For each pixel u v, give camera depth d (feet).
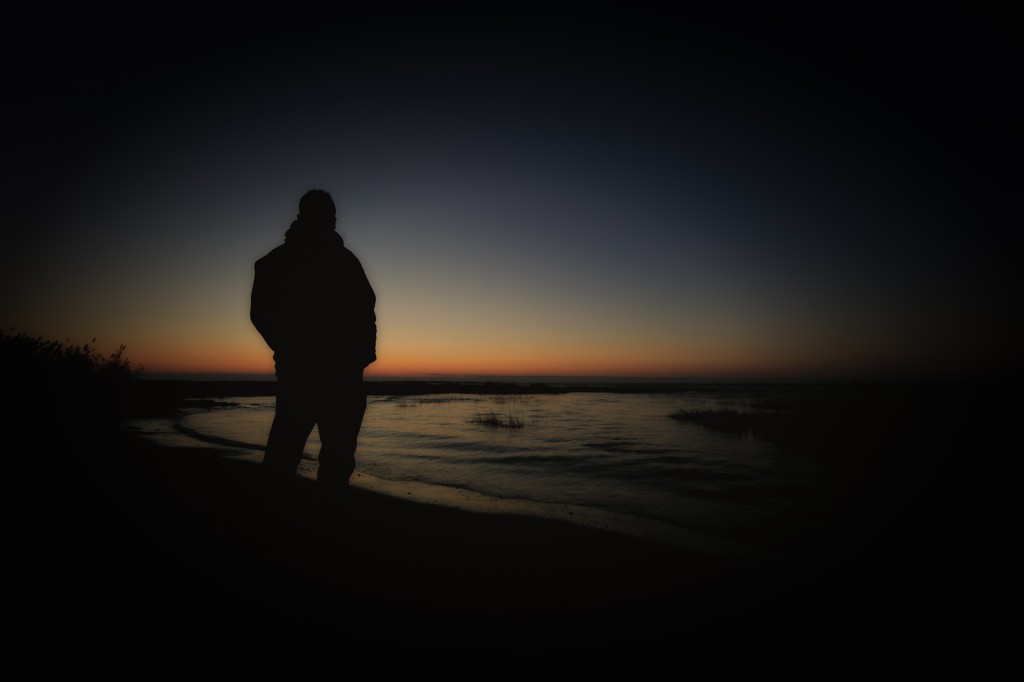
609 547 10.65
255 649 5.33
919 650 6.94
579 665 5.94
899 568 10.80
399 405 90.07
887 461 27.76
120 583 6.24
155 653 4.94
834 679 6.08
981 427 41.78
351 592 7.14
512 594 7.80
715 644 6.78
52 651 4.68
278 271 12.46
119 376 40.55
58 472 10.28
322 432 12.97
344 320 12.85
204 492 10.69
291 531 9.23
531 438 40.14
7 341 20.22
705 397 124.98
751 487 21.17
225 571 7.14
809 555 11.77
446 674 5.42
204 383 133.18
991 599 8.89
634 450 32.76
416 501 13.78
